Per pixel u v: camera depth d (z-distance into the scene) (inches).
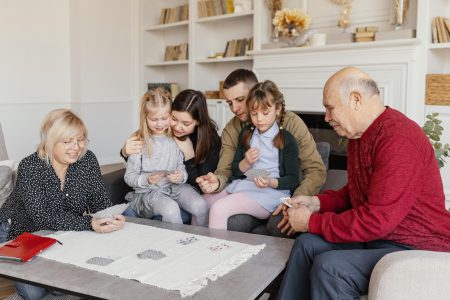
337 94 64.3
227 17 213.8
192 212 94.7
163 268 58.4
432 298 49.5
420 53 153.3
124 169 114.1
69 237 71.8
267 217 92.5
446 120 149.6
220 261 61.2
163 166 99.6
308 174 92.9
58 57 238.7
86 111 242.7
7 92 221.0
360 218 60.4
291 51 182.2
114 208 75.3
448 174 151.3
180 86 259.8
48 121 76.8
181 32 256.5
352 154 68.2
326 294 57.5
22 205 80.9
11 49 220.7
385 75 160.7
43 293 83.5
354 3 180.2
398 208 58.7
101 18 244.8
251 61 221.1
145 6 257.1
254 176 89.2
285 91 187.8
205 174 103.5
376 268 52.6
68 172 81.2
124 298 50.6
